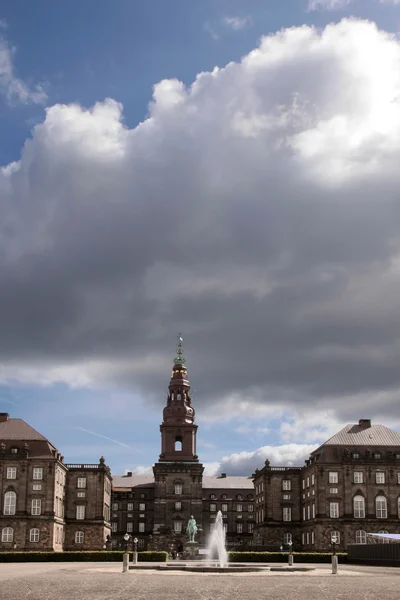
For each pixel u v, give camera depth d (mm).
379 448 150875
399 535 117875
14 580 60500
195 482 183625
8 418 152625
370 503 146875
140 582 59312
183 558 141250
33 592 50062
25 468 143875
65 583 57562
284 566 85875
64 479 156000
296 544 160250
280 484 163875
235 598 47312
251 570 78438
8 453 144500
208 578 65250
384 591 52094
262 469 167500
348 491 147375
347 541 144625
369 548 103250
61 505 152125
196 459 192125
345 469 148250
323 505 146750
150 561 110375
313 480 151250
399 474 148625
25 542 140625
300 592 51281
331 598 47500
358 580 63406
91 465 160000
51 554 110688
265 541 160750
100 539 155625
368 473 148375
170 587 54688
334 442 152250
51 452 146625
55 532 144375
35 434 149000
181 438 193750
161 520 181000
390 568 89500
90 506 157500
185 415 196000
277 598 47375
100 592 50531
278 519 162000
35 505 142875
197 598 47219
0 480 143125
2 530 141000
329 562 109625
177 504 182250
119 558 111000
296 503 163000
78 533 155750
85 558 110875
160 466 184125
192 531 144250
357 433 155375
